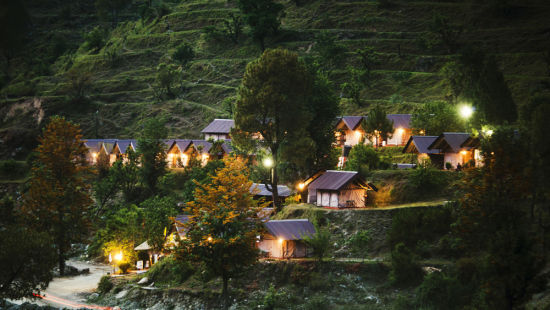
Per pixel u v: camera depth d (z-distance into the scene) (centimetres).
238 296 5388
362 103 14225
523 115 6519
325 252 5850
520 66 14512
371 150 8062
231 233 5128
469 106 8950
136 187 10588
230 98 14550
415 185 6831
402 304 4675
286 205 7450
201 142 11638
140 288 5931
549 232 4909
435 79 14825
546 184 5038
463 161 7356
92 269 7681
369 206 6888
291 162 7800
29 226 7369
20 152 15412
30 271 4766
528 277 3506
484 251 5047
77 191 7856
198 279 5838
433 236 5603
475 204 4619
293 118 7075
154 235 7256
